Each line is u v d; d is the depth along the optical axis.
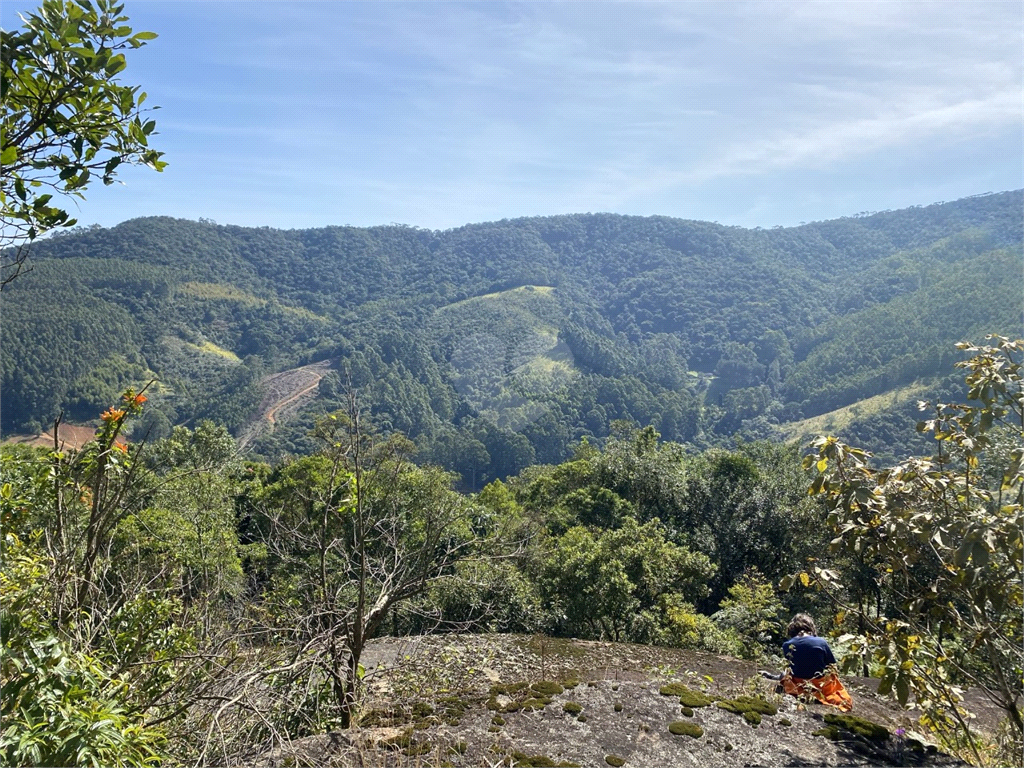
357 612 3.80
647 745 3.01
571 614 12.87
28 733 1.71
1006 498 2.89
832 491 3.11
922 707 3.00
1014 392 2.80
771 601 13.80
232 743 2.94
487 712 3.40
